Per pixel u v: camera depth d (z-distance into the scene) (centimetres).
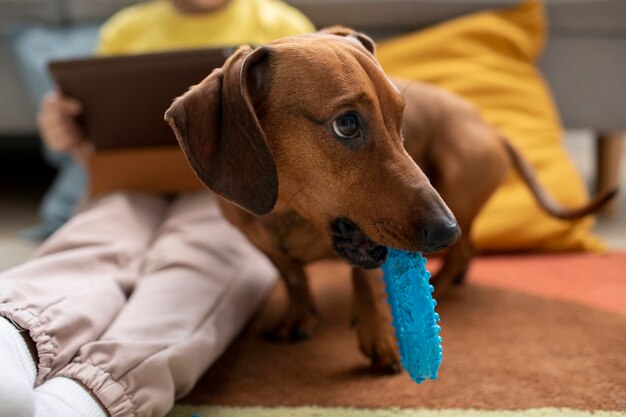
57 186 259
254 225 142
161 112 183
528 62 242
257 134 110
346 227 120
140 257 166
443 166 164
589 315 157
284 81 115
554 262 202
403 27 254
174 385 124
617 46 247
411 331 115
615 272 188
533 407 121
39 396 107
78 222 173
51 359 115
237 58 117
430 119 164
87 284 141
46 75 242
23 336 117
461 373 135
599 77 250
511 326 154
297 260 149
